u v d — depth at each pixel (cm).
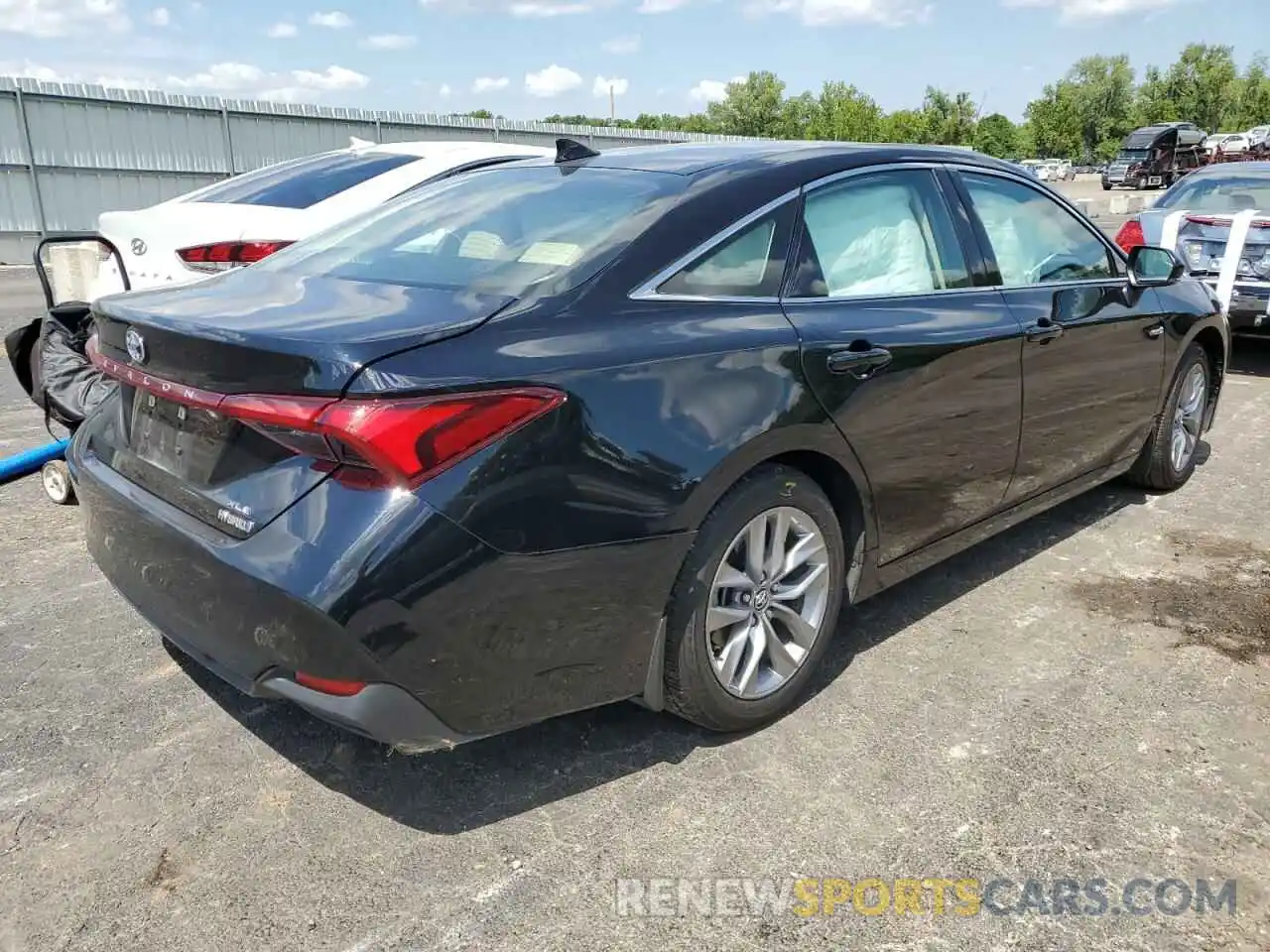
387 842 245
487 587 218
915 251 335
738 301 275
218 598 227
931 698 309
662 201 282
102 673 322
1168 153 5147
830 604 301
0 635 347
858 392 289
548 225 285
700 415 250
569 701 245
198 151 2166
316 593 207
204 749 282
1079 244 414
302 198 609
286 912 222
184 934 216
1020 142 7375
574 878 233
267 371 216
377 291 261
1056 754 280
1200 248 801
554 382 227
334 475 215
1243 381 780
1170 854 240
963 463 338
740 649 277
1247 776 270
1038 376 364
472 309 238
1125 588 390
